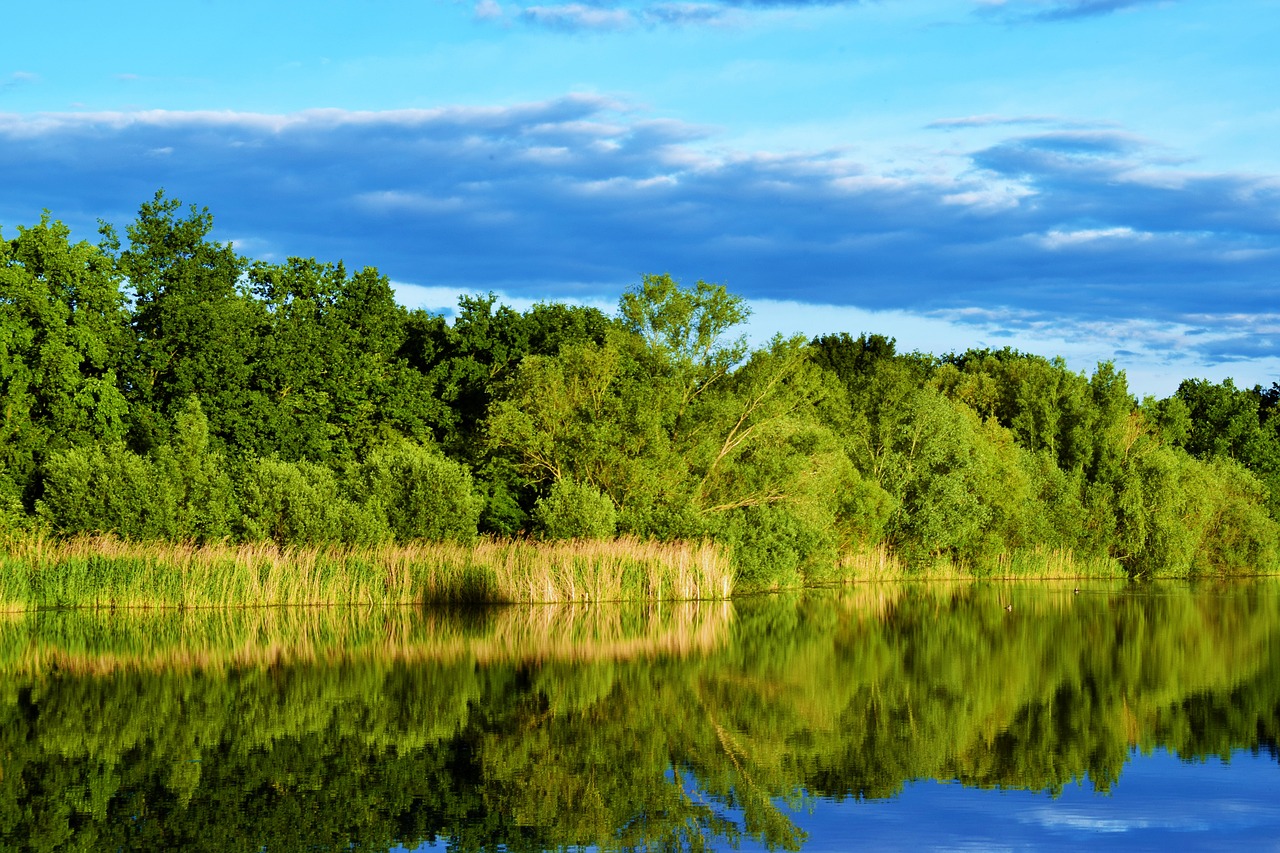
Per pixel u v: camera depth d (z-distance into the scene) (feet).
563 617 132.26
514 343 207.51
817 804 56.08
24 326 159.74
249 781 59.06
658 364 186.50
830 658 102.01
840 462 194.59
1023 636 119.85
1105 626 129.80
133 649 103.76
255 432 178.29
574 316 210.38
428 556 147.23
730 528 168.76
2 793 56.44
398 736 69.31
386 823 52.24
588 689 85.25
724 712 77.51
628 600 149.79
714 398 184.34
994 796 57.57
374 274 206.49
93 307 172.45
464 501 162.20
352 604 139.64
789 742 68.90
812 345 294.87
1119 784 59.77
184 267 181.06
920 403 213.25
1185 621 135.64
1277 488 294.87
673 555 155.02
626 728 72.13
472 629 119.75
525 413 178.19
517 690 84.74
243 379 178.60
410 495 161.17
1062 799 57.11
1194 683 90.02
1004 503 215.51
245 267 193.57
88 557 136.46
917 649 108.58
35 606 133.80
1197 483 231.09
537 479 181.16
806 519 178.40
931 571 213.25
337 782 59.00
